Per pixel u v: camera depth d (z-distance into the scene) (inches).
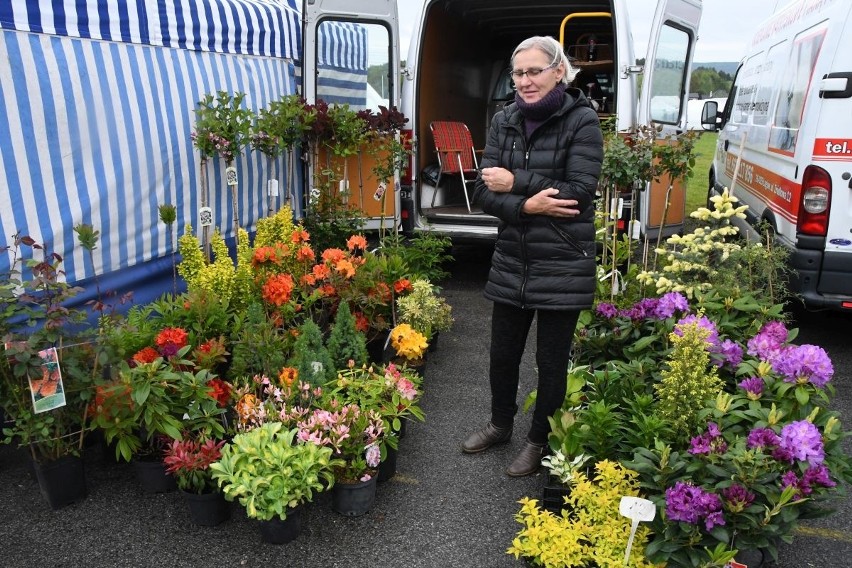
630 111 220.1
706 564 87.1
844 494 95.8
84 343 114.8
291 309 154.8
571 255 113.4
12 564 102.2
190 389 115.3
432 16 258.7
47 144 146.5
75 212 153.6
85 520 113.0
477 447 135.4
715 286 152.0
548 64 106.7
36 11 143.0
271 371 129.0
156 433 121.7
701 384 105.9
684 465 94.3
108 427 113.9
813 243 178.9
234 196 195.5
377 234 251.3
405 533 111.3
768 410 104.7
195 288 153.2
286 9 235.9
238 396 120.3
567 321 117.3
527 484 125.3
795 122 192.4
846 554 107.7
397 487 124.3
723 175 330.6
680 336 117.8
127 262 171.0
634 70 219.5
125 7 165.5
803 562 105.6
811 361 107.2
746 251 159.2
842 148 172.2
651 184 230.5
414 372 154.3
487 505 119.0
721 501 89.4
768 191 219.3
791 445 90.8
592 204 113.7
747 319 144.3
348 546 108.0
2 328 108.7
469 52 308.5
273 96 228.5
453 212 257.8
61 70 149.2
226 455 106.0
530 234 113.7
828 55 173.8
